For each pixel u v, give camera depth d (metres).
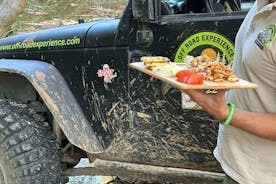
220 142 1.92
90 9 6.21
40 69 2.81
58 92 2.77
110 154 2.84
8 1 4.76
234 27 2.42
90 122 2.83
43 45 2.95
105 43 2.69
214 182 2.62
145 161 2.78
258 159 1.80
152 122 2.67
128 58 2.63
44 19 6.04
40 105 3.00
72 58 2.82
